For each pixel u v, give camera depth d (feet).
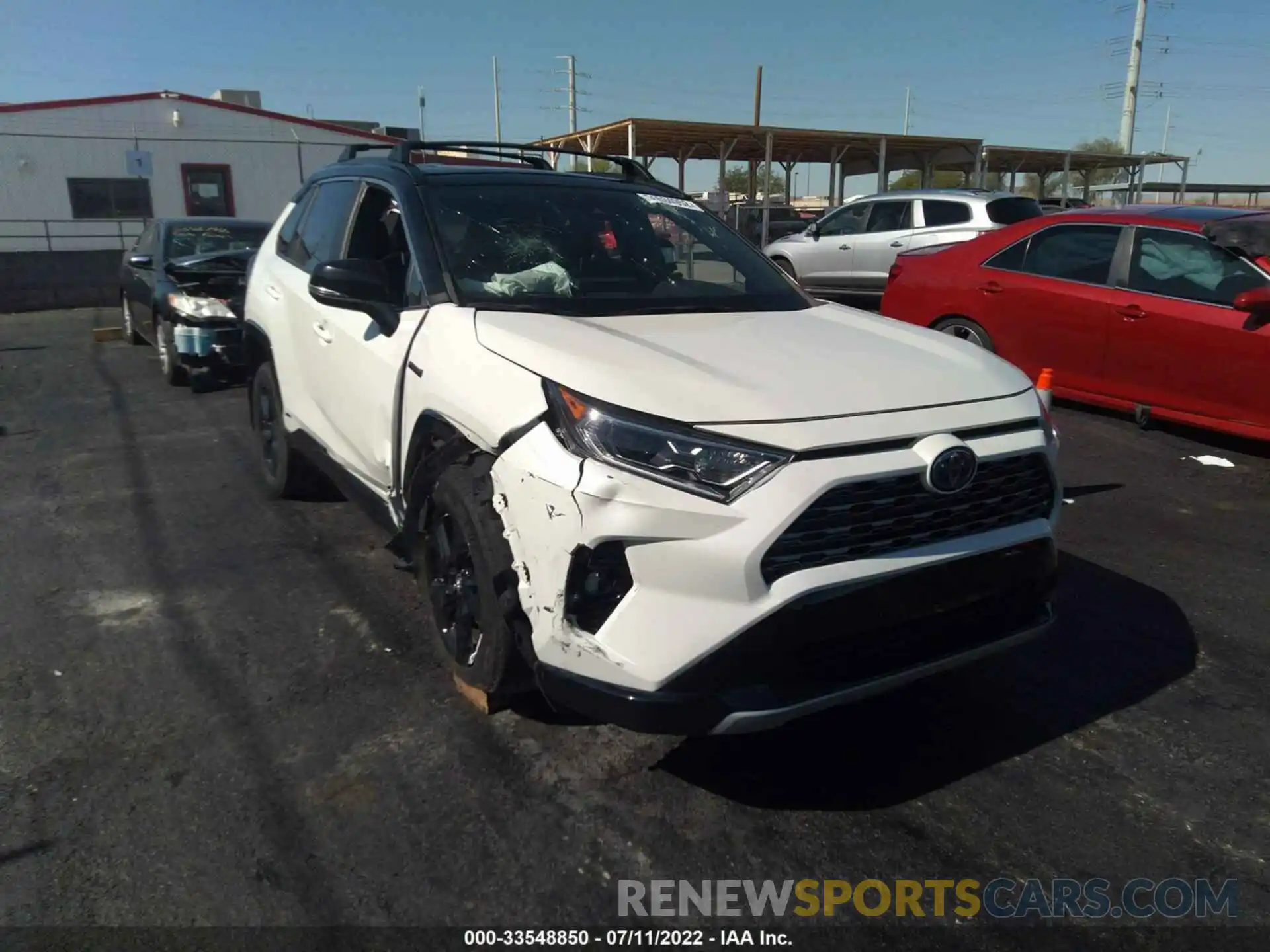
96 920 7.55
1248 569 14.84
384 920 7.64
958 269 25.00
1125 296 21.25
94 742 9.91
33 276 57.62
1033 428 9.15
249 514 16.87
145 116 78.79
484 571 9.25
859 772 9.66
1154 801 9.30
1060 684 11.39
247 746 9.87
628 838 8.63
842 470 7.84
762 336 10.21
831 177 93.97
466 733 10.12
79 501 17.70
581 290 11.29
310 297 14.05
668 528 7.70
